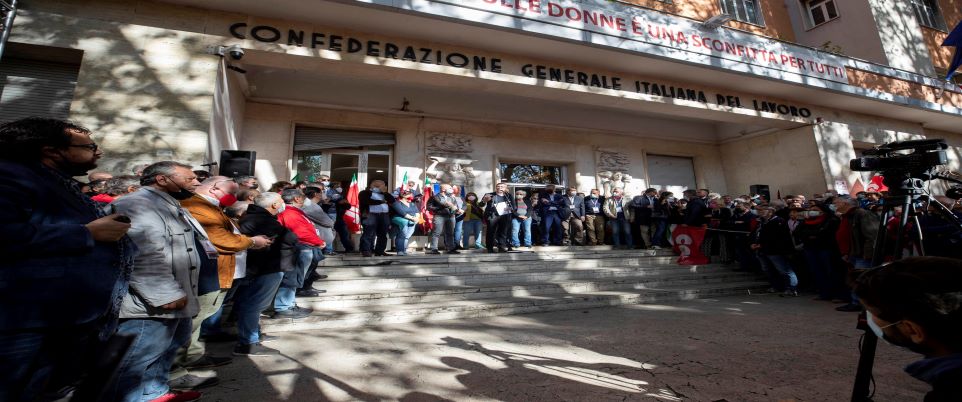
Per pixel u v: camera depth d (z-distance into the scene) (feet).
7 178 4.95
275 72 30.30
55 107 21.16
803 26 49.93
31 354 4.94
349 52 24.84
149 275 6.80
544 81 29.43
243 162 20.92
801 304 21.30
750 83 34.81
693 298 23.68
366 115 34.35
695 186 45.65
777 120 37.52
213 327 14.11
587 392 9.54
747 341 13.96
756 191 38.99
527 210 32.73
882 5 45.32
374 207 25.84
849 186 38.42
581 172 40.52
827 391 9.47
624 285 24.64
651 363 11.63
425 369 11.19
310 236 15.84
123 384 6.71
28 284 4.85
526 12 26.22
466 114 36.99
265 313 16.40
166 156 20.48
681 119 45.01
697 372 10.86
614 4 29.17
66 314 5.09
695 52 31.22
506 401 9.07
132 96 20.66
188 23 22.29
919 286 3.74
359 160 34.76
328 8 23.12
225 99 24.86
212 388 9.75
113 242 5.85
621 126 42.52
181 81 21.50
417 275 23.59
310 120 32.73
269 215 12.42
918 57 45.75
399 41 26.13
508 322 17.35
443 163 35.58
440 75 27.27
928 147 7.98
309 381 10.28
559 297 21.20
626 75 32.14
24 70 21.09
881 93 38.93
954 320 3.57
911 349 4.09
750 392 9.46
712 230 30.68
